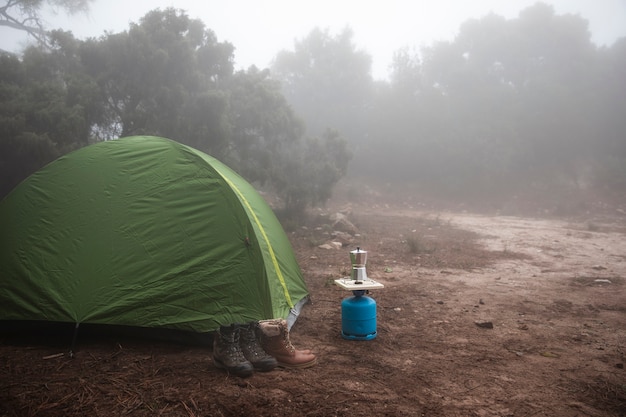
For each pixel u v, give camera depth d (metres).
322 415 2.85
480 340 4.57
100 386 3.23
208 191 4.52
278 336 3.72
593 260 9.94
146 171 4.62
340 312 5.56
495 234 14.37
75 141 11.57
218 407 2.93
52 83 12.27
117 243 4.26
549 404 3.11
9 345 4.07
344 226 14.18
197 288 4.19
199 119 13.20
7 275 4.26
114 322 4.04
